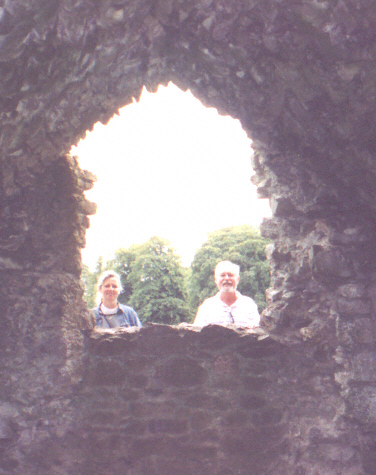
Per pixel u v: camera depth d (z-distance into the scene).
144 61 4.39
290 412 4.91
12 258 4.79
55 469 4.79
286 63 3.81
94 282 30.81
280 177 4.99
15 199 4.77
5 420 4.67
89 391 4.96
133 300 31.56
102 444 4.88
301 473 4.75
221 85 4.42
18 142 4.39
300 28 3.50
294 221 5.08
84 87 4.28
